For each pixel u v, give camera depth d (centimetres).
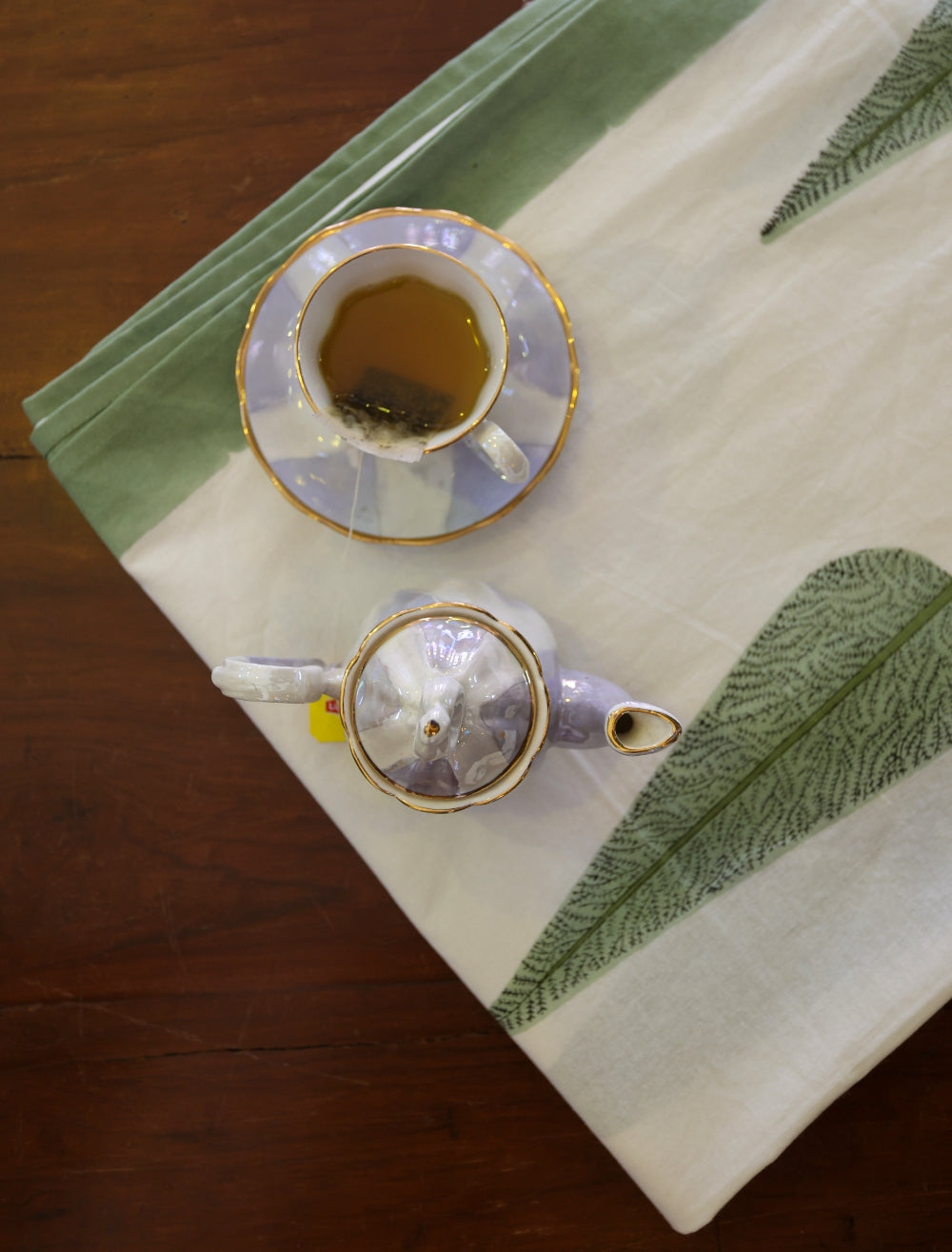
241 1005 62
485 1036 62
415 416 45
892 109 47
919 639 48
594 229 48
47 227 62
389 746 41
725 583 48
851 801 48
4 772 62
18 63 62
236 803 61
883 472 48
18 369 62
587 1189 61
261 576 49
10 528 62
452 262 42
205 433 49
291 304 45
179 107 62
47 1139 62
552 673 43
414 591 45
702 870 49
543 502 49
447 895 49
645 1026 48
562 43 47
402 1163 61
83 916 62
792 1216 60
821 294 48
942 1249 60
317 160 61
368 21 61
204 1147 62
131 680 61
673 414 48
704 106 47
